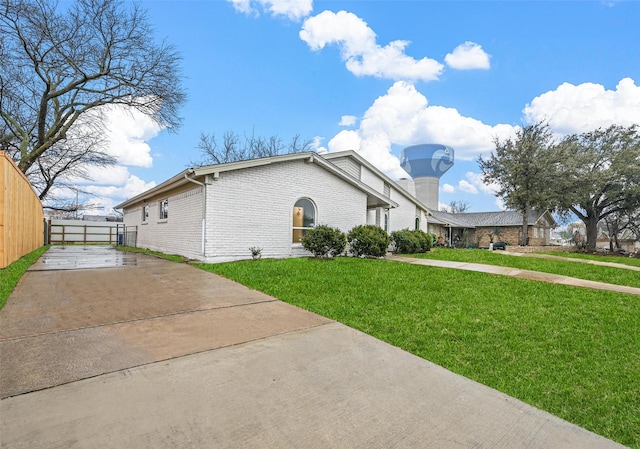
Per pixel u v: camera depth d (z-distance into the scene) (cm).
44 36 1255
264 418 219
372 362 320
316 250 1066
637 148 2333
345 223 1309
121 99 1577
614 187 2441
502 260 1206
